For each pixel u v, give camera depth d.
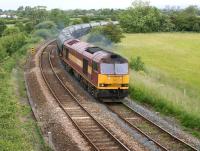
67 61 48.31
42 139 23.27
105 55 33.72
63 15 148.00
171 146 22.83
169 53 74.44
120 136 24.33
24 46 74.88
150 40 98.69
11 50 63.38
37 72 48.09
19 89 37.56
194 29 128.12
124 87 33.94
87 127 26.14
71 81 43.22
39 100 33.72
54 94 35.22
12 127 24.45
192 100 33.09
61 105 31.44
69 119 27.97
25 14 199.75
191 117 27.64
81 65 39.78
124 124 26.98
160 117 29.20
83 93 37.25
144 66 52.88
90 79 35.84
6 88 35.66
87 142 23.11
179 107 30.09
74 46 45.03
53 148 21.77
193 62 63.38
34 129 25.28
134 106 32.19
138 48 81.06
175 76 49.62
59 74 47.41
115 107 32.19
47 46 80.50
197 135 25.11
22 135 23.19
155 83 39.69
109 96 33.78
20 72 48.03
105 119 28.16
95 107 31.73
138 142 23.28
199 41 98.56
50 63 55.09
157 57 68.38
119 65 33.69
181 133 25.39
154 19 122.62
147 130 25.84
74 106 31.91
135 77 40.56
